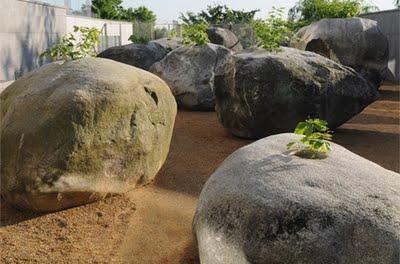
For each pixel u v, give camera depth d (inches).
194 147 239.0
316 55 257.0
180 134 266.2
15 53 368.2
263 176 103.1
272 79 233.1
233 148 237.3
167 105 181.6
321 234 89.7
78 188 150.8
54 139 146.5
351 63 394.6
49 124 147.5
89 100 150.5
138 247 136.3
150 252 133.7
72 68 164.4
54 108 149.3
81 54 221.6
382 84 480.7
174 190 179.0
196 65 343.6
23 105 156.9
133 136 162.4
